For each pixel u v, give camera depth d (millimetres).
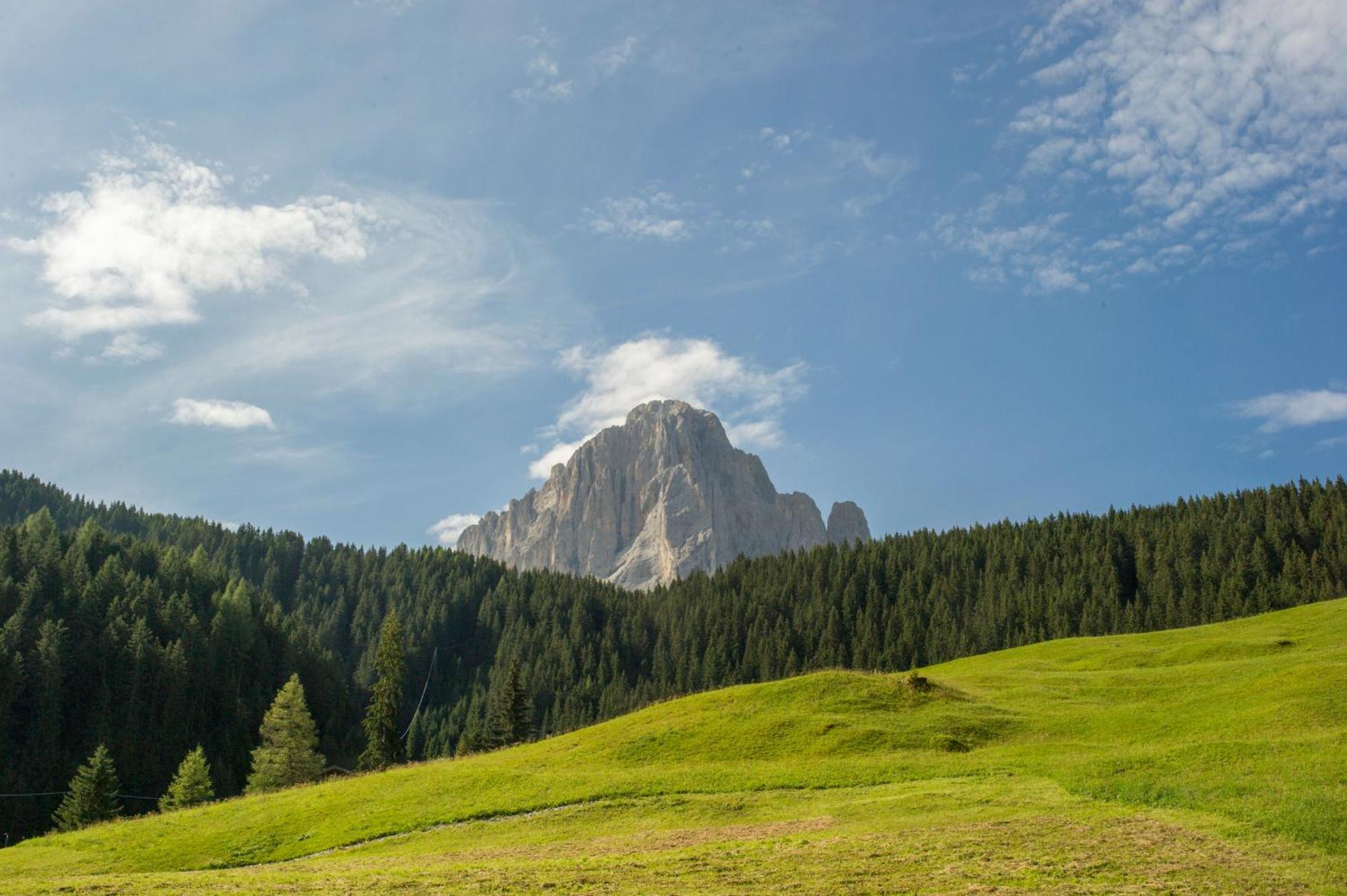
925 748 47469
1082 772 38250
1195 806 32156
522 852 36062
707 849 32781
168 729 126812
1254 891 24781
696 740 53406
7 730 114688
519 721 111938
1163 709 50875
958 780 40750
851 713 54500
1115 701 57594
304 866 37281
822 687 59375
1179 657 73375
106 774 85062
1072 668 75812
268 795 54781
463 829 41844
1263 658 63938
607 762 52062
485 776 49688
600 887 28094
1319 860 26328
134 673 128125
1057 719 51250
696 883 28172
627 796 43469
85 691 127250
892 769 43688
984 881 26875
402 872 31719
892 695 57062
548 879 29234
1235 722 44875
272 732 91938
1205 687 57094
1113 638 89312
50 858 45531
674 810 40938
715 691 64125
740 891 27109
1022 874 27234
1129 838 29656
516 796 45031
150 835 48000
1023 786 38094
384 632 104375
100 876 32938
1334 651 62094
